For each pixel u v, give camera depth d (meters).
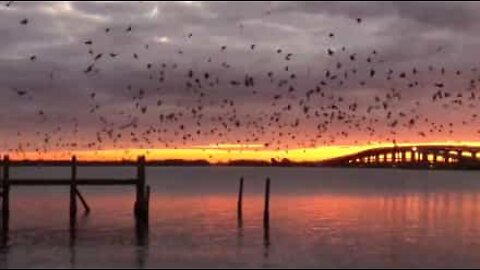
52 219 49.22
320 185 135.50
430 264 30.17
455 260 31.31
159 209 60.56
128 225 45.06
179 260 30.36
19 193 88.12
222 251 33.16
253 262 29.94
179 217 51.91
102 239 37.69
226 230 42.59
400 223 48.94
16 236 39.00
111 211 57.19
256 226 45.25
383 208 65.44
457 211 62.00
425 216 55.72
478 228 45.59
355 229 43.97
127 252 32.69
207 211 58.31
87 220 48.59
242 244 35.75
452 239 39.06
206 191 98.50
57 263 29.38
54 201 70.75
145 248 34.06
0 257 30.94
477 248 35.19
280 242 36.66
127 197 78.81
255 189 107.94
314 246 35.12
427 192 104.44
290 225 46.22
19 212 55.75
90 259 30.45
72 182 44.72
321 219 51.44
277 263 29.73
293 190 107.81
